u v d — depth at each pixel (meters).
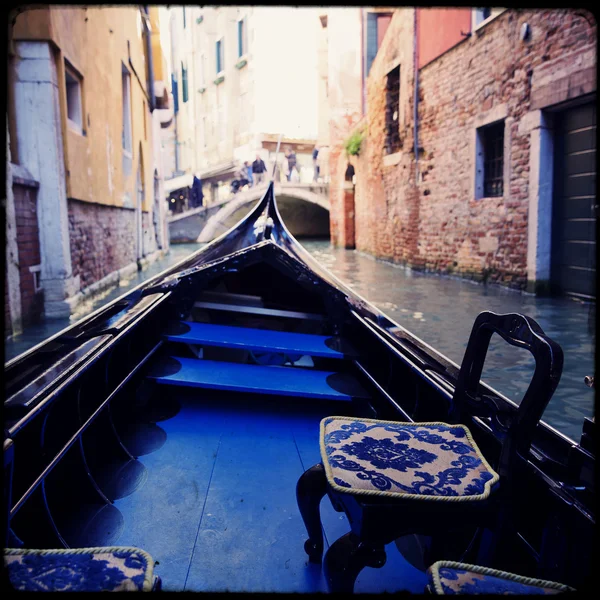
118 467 1.98
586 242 6.68
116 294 8.10
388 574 1.44
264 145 30.38
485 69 8.09
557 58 6.57
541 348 1.07
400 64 11.15
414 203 10.77
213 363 2.77
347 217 17.44
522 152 7.41
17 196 5.38
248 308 3.43
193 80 35.53
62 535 1.56
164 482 1.91
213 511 1.74
